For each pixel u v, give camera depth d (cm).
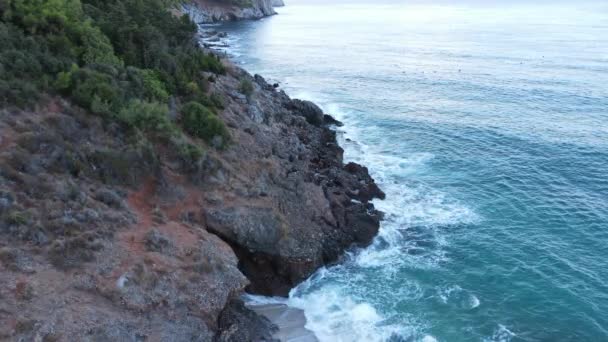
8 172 2447
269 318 2888
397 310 3002
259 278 3155
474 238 3769
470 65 9388
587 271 3412
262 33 14162
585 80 8050
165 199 3023
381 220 3941
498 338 2811
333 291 3162
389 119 6291
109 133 3077
